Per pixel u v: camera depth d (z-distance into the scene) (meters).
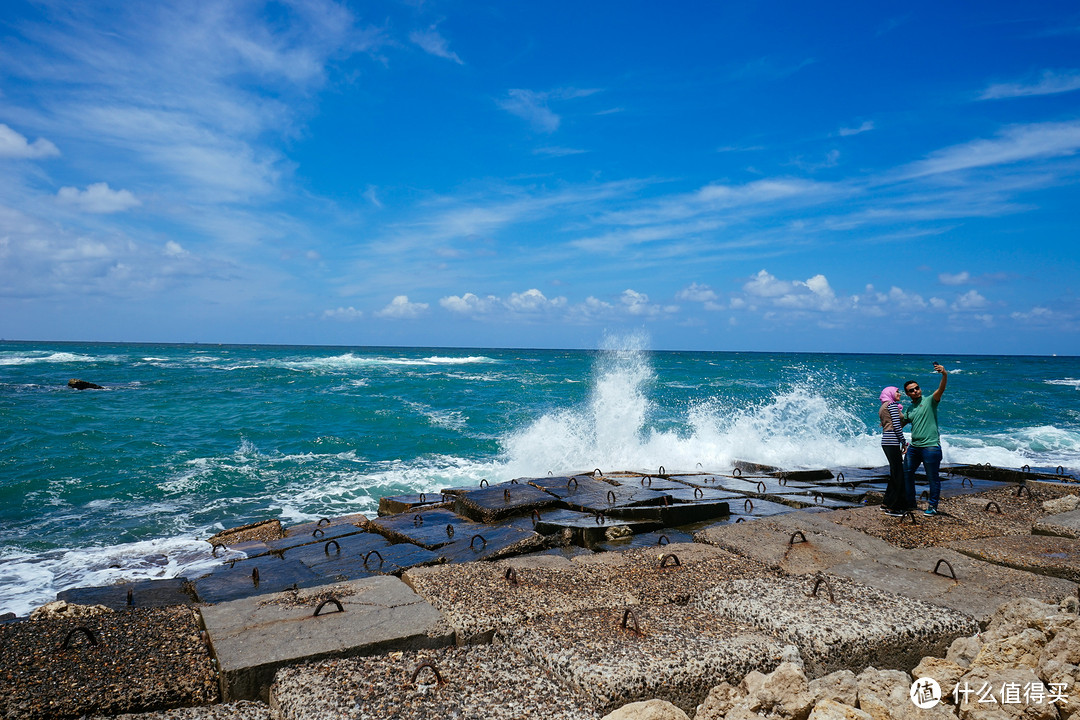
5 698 2.78
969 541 5.32
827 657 3.32
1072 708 2.80
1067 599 3.77
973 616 3.70
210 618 3.60
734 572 4.57
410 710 2.66
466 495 7.89
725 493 8.50
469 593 4.02
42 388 25.81
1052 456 14.11
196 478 11.59
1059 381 40.47
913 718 2.76
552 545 6.44
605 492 8.04
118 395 23.67
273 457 13.56
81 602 5.20
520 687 2.86
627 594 4.07
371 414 19.41
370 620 3.58
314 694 2.78
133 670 3.05
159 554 7.21
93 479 11.41
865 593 4.00
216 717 2.69
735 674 3.09
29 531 8.57
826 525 5.95
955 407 23.30
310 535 7.17
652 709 2.68
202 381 30.09
